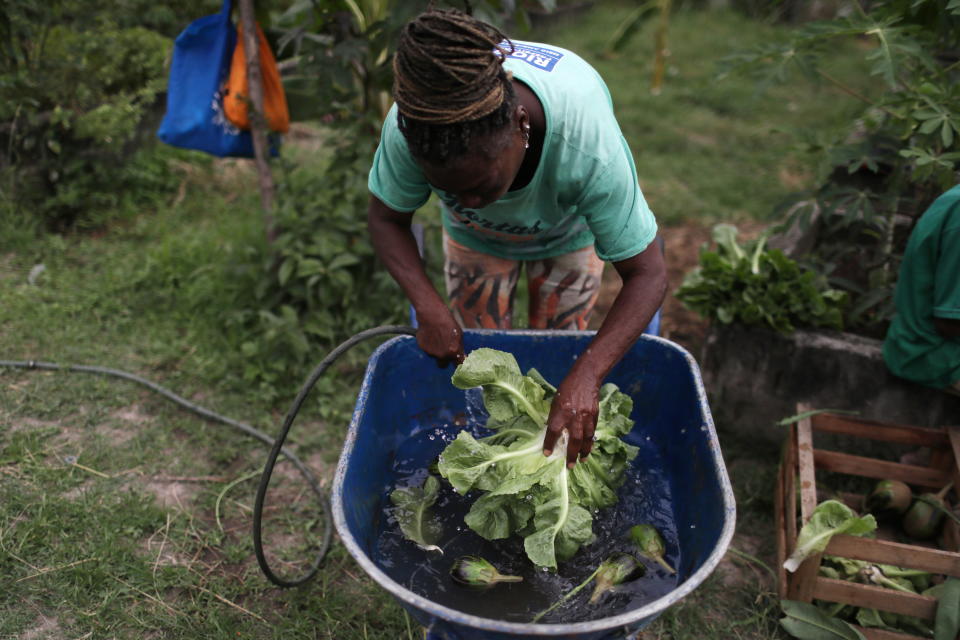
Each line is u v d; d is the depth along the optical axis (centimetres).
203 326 414
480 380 219
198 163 589
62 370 372
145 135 563
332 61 378
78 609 257
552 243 271
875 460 309
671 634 267
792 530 278
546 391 242
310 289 405
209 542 291
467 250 278
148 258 454
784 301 341
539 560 200
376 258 421
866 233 410
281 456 336
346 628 262
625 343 197
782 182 630
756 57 354
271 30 408
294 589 274
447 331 218
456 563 205
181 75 394
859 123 441
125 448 332
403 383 258
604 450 229
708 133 731
